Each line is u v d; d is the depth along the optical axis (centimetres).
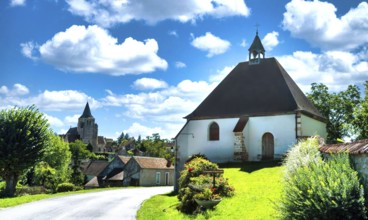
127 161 6369
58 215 1647
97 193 3222
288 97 3228
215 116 3425
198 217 1490
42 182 4909
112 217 1641
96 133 14538
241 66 3706
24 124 2977
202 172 2000
